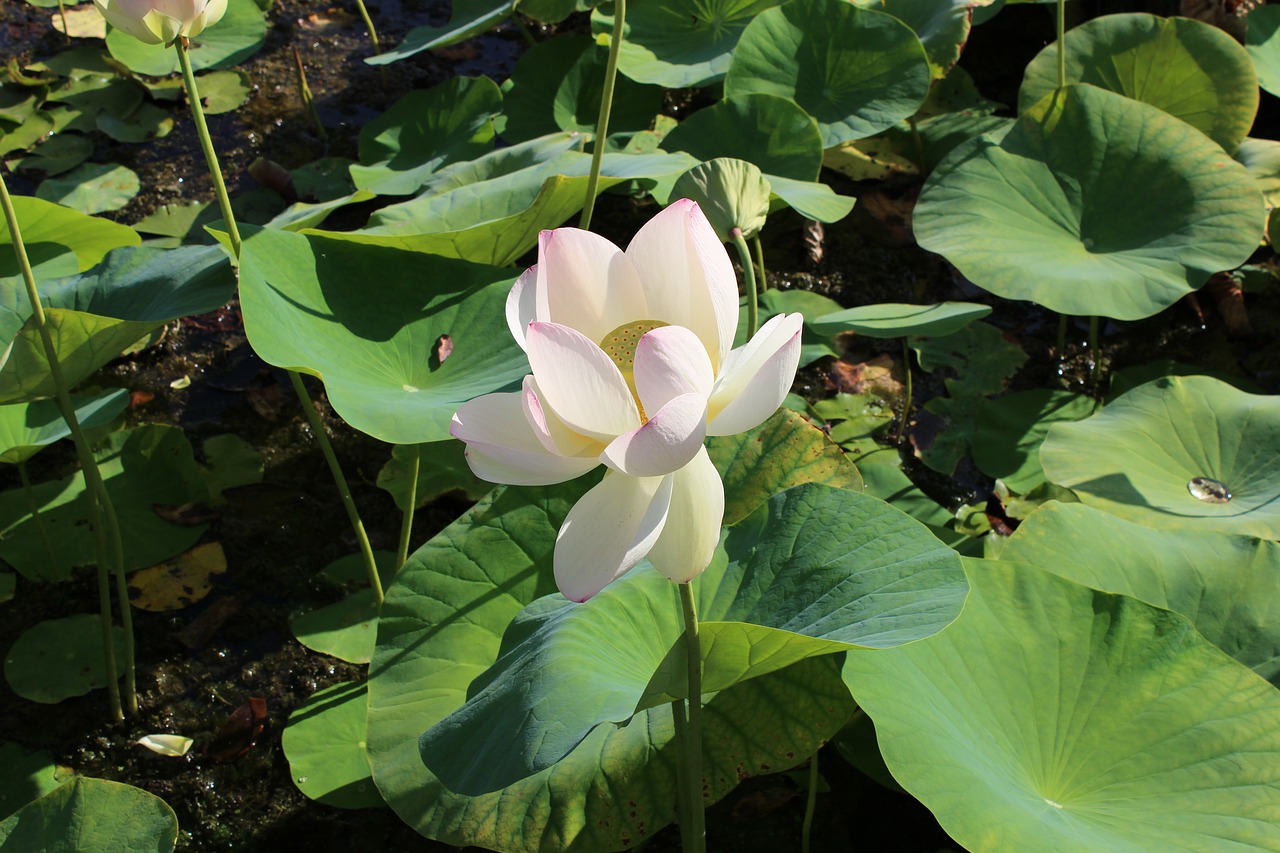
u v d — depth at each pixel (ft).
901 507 7.40
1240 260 7.48
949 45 8.54
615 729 6.40
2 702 7.11
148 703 7.12
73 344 6.64
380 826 6.82
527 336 4.80
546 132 8.98
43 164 8.92
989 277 7.53
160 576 7.45
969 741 6.06
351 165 8.86
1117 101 7.89
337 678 7.19
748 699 6.40
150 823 6.26
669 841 6.75
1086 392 8.08
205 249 7.13
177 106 9.30
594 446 5.09
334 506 7.70
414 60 9.66
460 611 6.61
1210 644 6.23
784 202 7.81
